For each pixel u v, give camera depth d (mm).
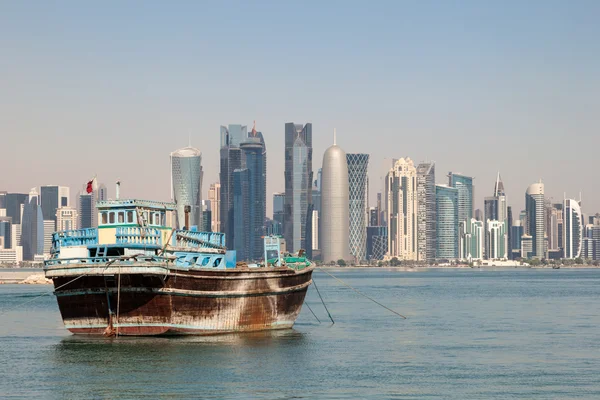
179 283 95812
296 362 90312
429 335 119875
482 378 83125
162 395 73375
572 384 80250
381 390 76625
